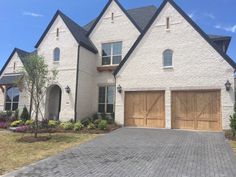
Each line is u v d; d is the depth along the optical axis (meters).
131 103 18.95
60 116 20.73
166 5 18.67
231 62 16.42
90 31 23.56
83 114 21.22
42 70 15.13
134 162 9.25
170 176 7.69
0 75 24.89
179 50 17.88
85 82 21.59
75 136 14.95
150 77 18.48
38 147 12.17
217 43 20.64
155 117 18.16
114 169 8.48
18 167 9.00
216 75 16.70
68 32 21.66
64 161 9.62
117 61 22.23
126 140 13.39
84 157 10.14
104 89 22.42
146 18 23.73
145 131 16.30
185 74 17.52
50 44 22.19
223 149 11.01
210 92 16.86
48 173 8.21
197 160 9.34
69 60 21.19
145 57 18.81
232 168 8.36
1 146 12.46
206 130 16.66
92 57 22.66
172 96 17.80
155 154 10.33
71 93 20.62
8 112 22.58
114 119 19.95
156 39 18.64
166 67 18.09
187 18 17.92
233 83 16.23
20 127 17.58
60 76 21.28
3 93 23.88
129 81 19.06
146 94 18.61
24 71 16.31
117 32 22.55
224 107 16.27
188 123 17.22
